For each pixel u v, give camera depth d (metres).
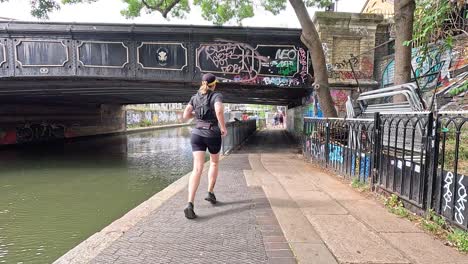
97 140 28.66
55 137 25.83
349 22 11.73
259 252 3.11
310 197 5.14
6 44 12.01
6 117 20.88
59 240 6.04
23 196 9.54
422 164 3.99
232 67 12.28
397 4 7.46
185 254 3.07
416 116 4.11
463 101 6.94
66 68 12.16
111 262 2.92
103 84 13.66
